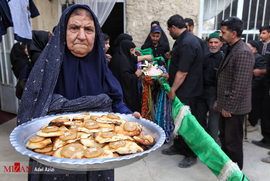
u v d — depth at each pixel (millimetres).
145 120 1150
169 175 2471
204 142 2076
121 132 978
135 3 3969
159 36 3613
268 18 3996
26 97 1125
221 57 2803
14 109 4117
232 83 2195
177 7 3926
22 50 3105
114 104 1397
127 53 3104
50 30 4234
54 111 1113
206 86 2834
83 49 1131
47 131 893
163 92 2881
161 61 3518
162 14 3971
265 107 3096
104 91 1316
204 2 4020
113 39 7117
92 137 922
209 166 2035
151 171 2543
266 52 3684
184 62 2443
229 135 2307
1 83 4168
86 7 1122
